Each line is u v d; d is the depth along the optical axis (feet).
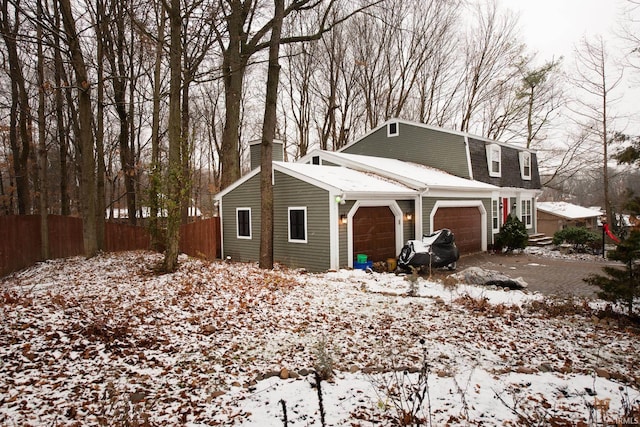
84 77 40.09
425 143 69.36
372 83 94.17
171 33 34.58
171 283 29.55
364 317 23.22
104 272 36.06
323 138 91.40
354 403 12.34
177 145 34.73
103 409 12.00
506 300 27.73
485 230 63.36
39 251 48.73
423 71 97.25
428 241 43.09
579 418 11.32
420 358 16.99
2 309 21.58
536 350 18.22
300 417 11.51
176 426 11.27
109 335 18.53
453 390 13.33
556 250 64.34
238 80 53.67
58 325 19.40
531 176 81.46
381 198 45.39
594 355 17.61
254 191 49.39
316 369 14.83
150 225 44.45
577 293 32.07
